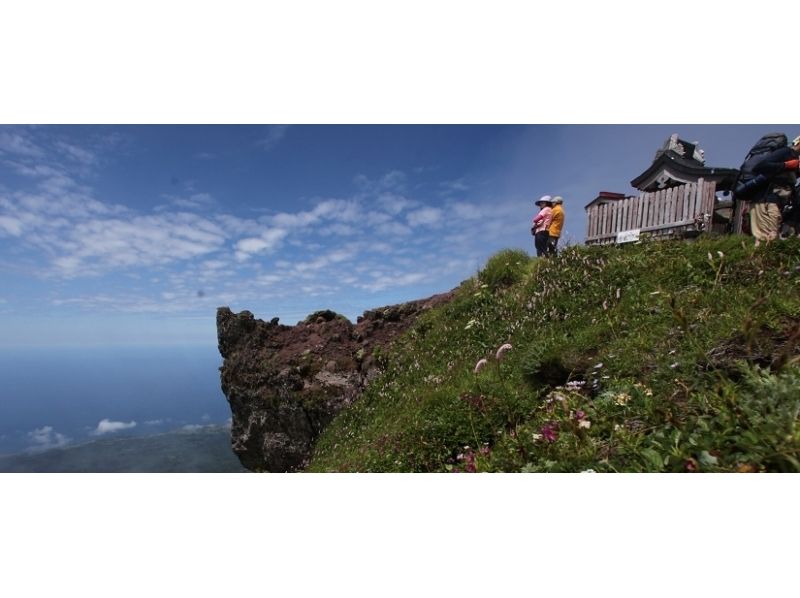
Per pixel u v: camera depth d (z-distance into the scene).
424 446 4.73
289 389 12.88
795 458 2.05
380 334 14.25
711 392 2.89
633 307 5.35
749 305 3.96
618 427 2.88
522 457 3.20
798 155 6.39
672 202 9.00
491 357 6.64
